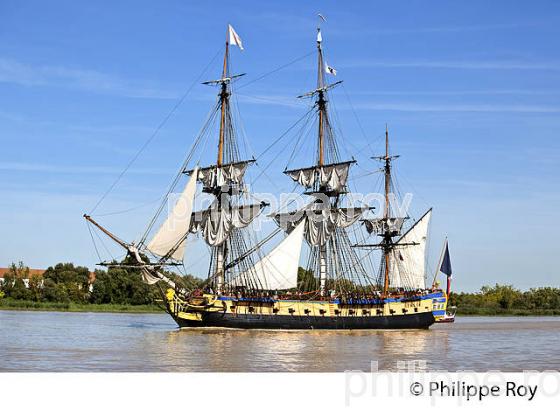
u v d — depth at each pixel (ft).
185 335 305.12
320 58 432.25
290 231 415.44
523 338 344.08
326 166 421.18
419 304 407.23
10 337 281.74
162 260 335.26
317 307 367.04
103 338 281.95
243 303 345.72
